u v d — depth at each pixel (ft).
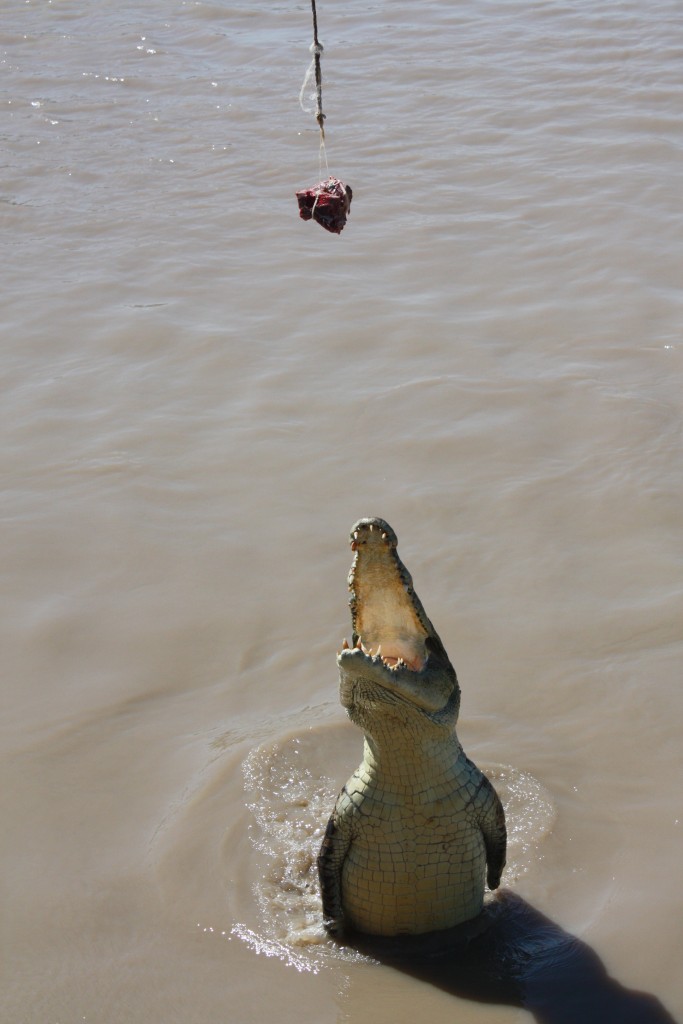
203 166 48.55
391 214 43.24
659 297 36.40
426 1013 15.64
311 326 36.06
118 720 21.77
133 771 20.49
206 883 18.03
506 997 15.85
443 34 61.05
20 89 58.23
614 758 20.29
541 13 62.95
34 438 31.17
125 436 31.07
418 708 15.69
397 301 37.24
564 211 42.22
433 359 33.94
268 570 25.93
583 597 24.56
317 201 22.47
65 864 18.45
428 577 25.54
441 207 43.42
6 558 26.45
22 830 19.19
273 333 35.83
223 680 22.84
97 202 46.01
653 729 20.88
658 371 32.65
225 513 27.94
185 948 16.81
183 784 20.13
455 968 16.48
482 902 17.42
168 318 36.91
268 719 21.71
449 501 27.96
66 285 39.45
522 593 24.84
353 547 15.84
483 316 36.11
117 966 16.48
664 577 24.95
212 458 30.04
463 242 40.75
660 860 17.98
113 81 58.59
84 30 66.54
